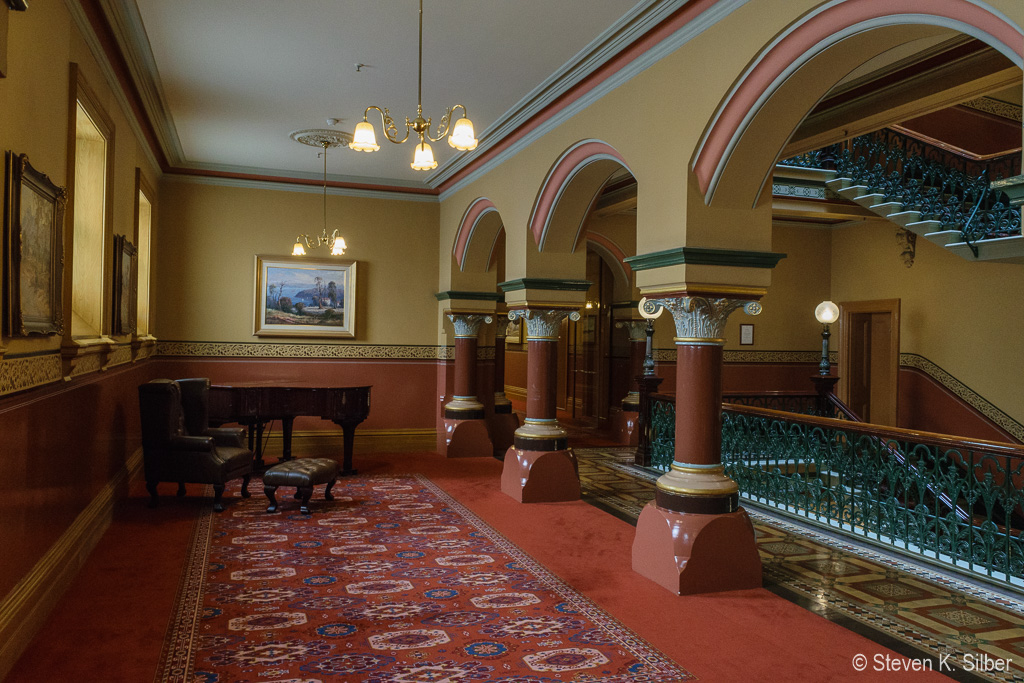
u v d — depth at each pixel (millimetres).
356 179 10359
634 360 11820
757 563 4918
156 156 8867
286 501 7301
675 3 4762
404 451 10773
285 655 3703
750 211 5000
